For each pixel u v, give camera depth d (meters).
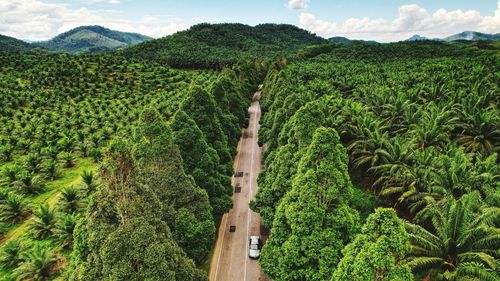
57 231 27.73
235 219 32.31
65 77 106.00
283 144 30.16
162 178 20.08
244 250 27.77
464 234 19.16
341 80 75.00
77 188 34.88
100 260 13.12
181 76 117.81
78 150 52.72
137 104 82.50
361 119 40.25
